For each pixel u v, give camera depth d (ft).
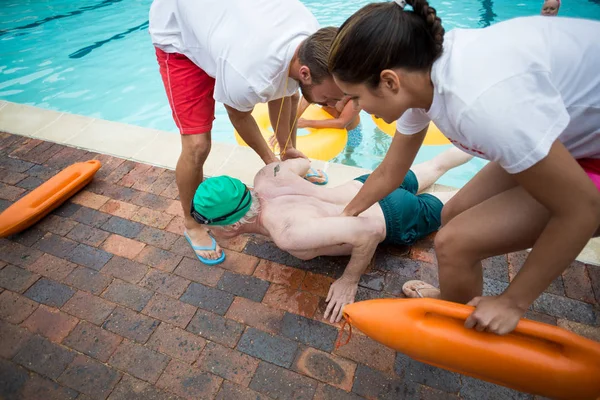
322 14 18.29
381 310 4.21
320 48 4.58
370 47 2.98
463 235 4.15
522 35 3.01
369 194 5.36
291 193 6.04
